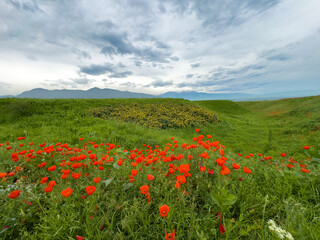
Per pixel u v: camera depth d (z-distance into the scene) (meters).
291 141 12.22
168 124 14.64
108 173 2.29
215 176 1.98
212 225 1.30
